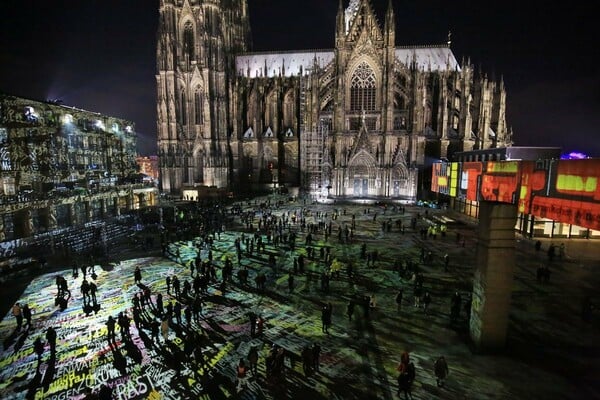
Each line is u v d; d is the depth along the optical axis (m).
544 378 16.50
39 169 46.09
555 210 33.38
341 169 81.81
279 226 48.78
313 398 15.39
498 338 18.45
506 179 42.62
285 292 27.41
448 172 63.59
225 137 92.38
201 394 15.73
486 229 17.98
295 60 100.19
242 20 117.88
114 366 18.02
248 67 97.50
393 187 80.06
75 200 47.38
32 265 33.50
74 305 25.59
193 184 91.00
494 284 18.06
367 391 15.80
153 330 20.12
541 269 28.44
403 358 15.14
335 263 30.56
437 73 84.62
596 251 37.59
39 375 17.34
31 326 22.36
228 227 52.94
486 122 82.75
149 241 41.44
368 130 82.88
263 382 16.47
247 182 97.19
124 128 65.88
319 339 20.34
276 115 94.25
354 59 81.88
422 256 35.06
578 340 19.89
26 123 43.94
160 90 90.44
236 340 20.30
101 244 42.03
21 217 39.78
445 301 25.62
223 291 27.45
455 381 16.28
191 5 88.25
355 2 94.44
